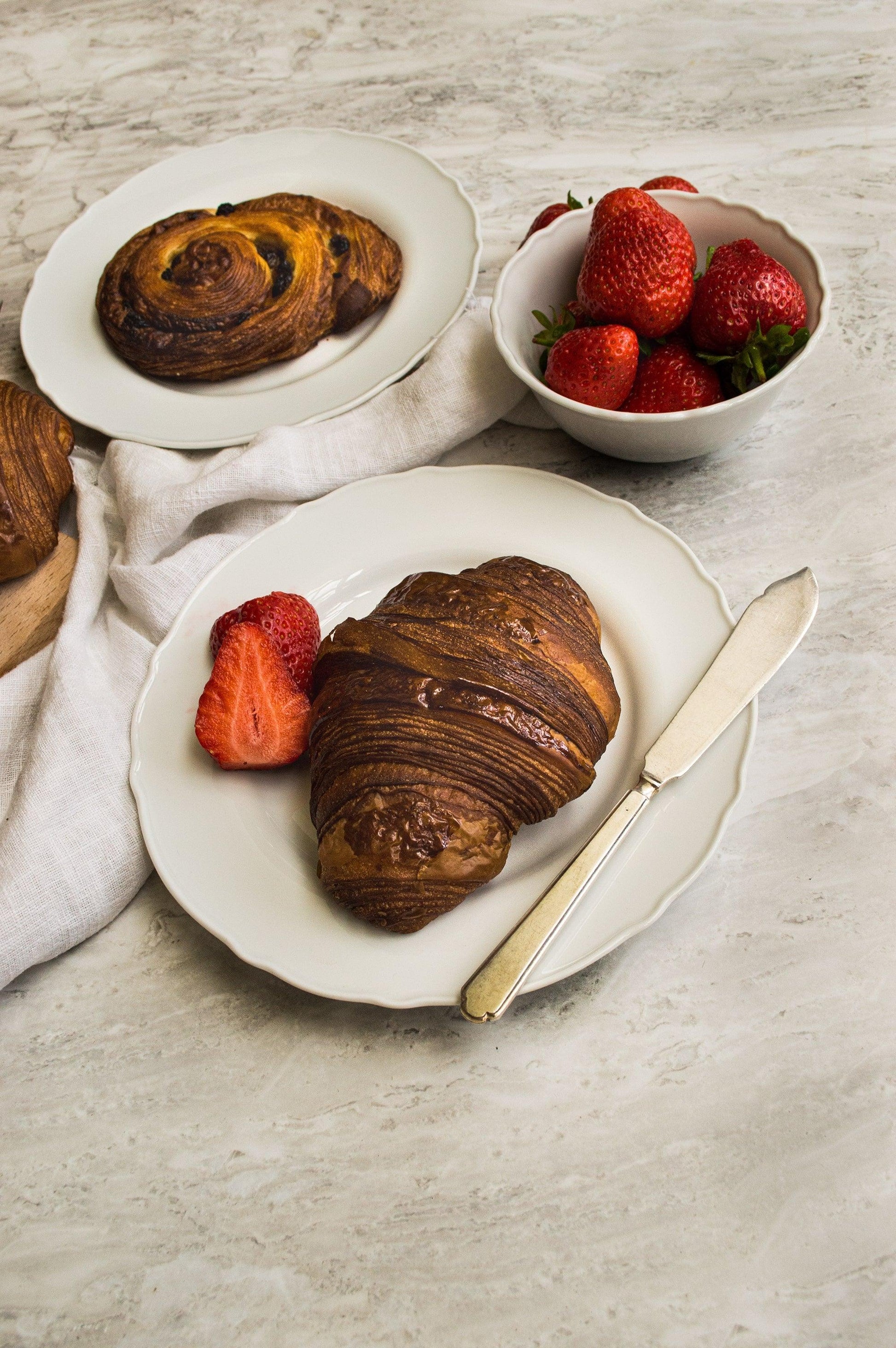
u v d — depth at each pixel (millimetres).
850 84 899
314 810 664
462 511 747
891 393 789
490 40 955
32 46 1001
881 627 726
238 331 795
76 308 834
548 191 869
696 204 760
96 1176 644
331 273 812
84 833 687
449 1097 646
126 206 874
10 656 750
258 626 696
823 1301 610
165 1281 626
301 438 772
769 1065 644
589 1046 652
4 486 740
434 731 647
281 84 949
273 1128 646
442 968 645
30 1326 623
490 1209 628
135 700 710
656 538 728
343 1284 621
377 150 872
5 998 680
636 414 723
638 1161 632
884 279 822
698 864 654
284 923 658
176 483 764
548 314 772
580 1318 612
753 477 772
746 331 727
